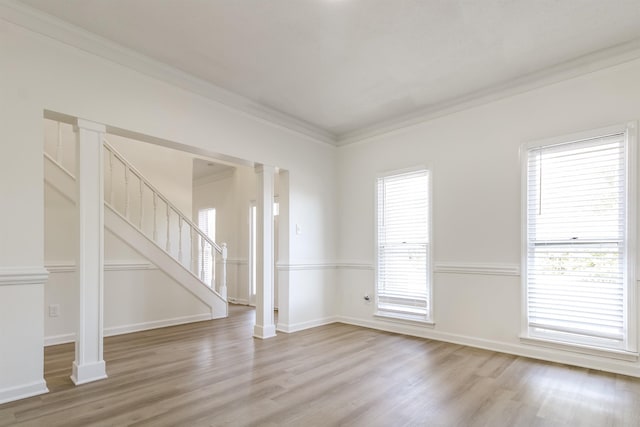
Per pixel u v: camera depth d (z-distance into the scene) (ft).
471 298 11.98
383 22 8.29
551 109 10.55
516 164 11.17
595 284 9.68
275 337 13.24
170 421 6.77
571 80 10.21
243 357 10.75
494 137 11.68
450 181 12.68
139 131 9.78
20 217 7.72
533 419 6.92
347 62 10.10
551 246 10.47
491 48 9.38
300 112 13.67
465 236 12.21
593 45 9.23
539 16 8.05
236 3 7.64
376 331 14.17
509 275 11.16
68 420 6.75
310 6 7.73
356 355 10.94
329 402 7.64
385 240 14.64
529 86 10.92
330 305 15.96
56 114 8.44
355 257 15.61
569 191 10.23
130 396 7.86
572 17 8.09
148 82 10.07
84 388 8.27
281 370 9.60
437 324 12.76
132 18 8.15
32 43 8.02
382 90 11.83
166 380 8.82
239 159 12.64
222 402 7.61
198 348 11.76
